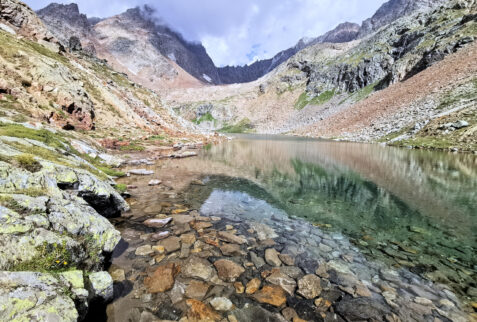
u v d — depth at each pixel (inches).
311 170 1081.4
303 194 712.4
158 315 225.9
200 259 327.9
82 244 267.3
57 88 1395.2
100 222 330.0
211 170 1018.7
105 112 1835.6
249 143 2847.0
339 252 372.5
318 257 353.7
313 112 7381.9
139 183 727.1
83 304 194.5
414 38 6058.1
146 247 352.2
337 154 1659.7
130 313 226.4
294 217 526.6
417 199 663.1
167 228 426.0
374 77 6471.5
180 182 781.9
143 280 275.0
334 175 973.8
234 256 342.0
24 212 234.4
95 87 2023.9
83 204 342.6
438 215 546.0
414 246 397.7
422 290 282.2
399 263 343.3
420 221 510.6
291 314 237.1
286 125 7613.2
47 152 470.3
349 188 780.6
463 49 3312.0
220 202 607.5
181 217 484.4
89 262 258.8
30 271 182.7
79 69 2143.2
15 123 709.9
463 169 1040.8
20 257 192.4
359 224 493.0
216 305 243.8
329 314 239.3
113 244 324.5
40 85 1339.8
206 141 2384.4
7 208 221.9
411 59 4894.2
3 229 199.8
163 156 1279.5
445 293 277.3
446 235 442.9
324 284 287.7
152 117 2593.5
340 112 5211.6
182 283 274.4
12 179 273.4
